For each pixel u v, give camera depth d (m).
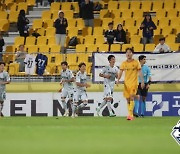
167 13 80.69
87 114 64.75
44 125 46.69
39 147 28.77
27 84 66.00
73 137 34.44
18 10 85.69
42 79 66.50
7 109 66.06
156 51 65.06
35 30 80.06
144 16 81.38
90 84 64.88
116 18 80.06
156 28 74.44
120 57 63.97
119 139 33.06
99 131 39.00
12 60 71.06
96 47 73.19
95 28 78.56
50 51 74.06
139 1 83.56
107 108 64.62
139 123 49.31
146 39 73.50
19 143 30.91
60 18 74.75
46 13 82.81
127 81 53.03
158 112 64.12
